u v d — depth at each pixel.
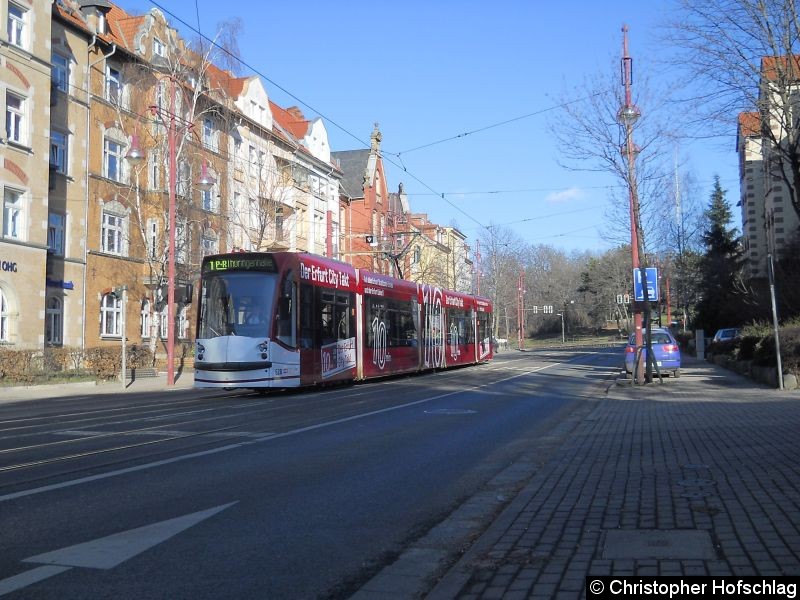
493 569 5.02
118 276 36.47
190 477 8.47
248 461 9.55
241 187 45.44
